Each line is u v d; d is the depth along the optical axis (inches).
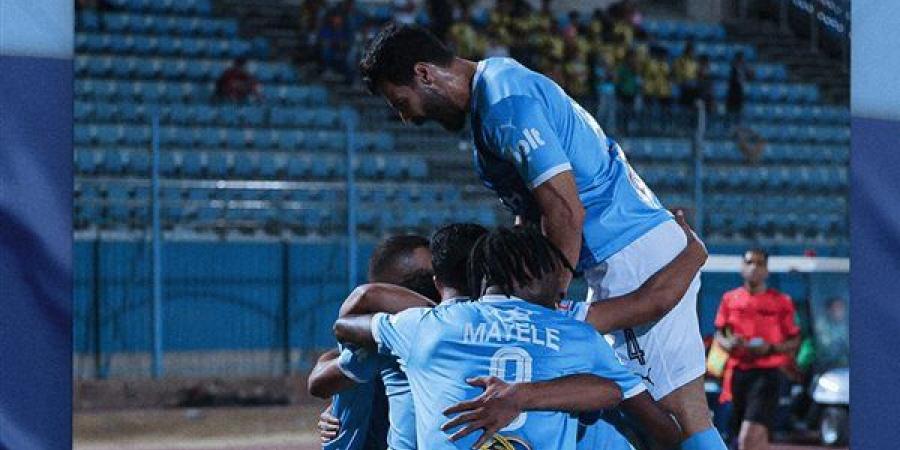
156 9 1080.8
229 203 808.9
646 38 1152.8
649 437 214.7
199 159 920.9
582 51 1090.7
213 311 788.0
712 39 1259.2
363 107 1019.9
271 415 738.2
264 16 1119.6
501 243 187.5
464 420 179.2
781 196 996.6
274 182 843.4
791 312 507.2
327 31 1055.0
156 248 763.4
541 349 182.9
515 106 196.4
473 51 1067.3
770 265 664.4
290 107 993.5
